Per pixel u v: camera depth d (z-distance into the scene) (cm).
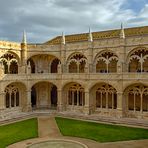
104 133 4075
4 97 5284
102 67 6069
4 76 5256
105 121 5022
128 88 5247
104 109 5553
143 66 5569
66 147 3359
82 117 5347
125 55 5403
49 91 6488
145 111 5138
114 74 5272
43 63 6575
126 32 6066
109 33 6362
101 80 5422
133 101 5269
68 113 5678
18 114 5503
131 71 5709
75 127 4497
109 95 5628
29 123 4819
